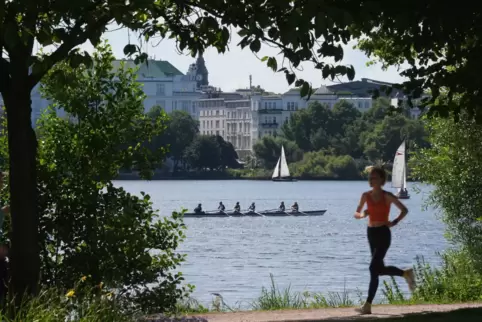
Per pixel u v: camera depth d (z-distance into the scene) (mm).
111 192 24625
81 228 24250
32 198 20328
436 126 34375
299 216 153625
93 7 17578
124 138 25062
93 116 24484
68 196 24469
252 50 18391
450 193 34719
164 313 23719
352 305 28703
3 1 15984
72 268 23828
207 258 79500
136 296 24578
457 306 25812
